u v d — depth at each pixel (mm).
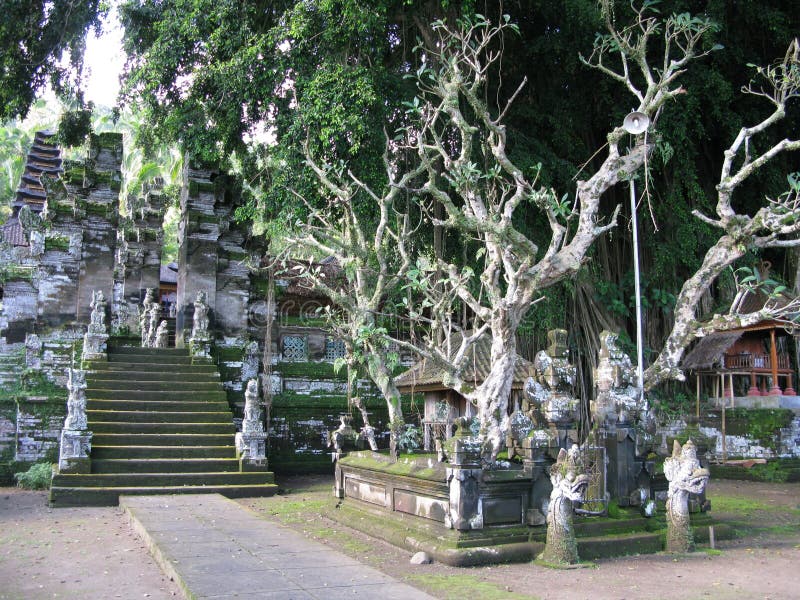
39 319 17625
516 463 7949
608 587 6176
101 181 18766
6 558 7527
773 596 5949
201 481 13031
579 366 16781
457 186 9156
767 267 17891
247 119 15867
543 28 16844
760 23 16891
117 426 13953
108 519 10398
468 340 9078
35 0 15883
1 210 38531
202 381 16078
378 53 14102
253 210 15047
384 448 18172
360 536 8656
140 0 16766
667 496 8516
